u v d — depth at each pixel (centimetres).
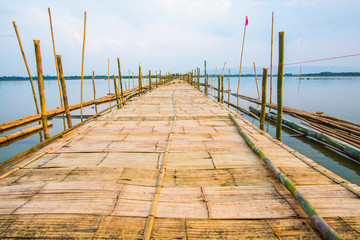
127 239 176
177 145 419
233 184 267
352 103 1530
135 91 2362
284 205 222
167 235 182
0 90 3928
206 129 543
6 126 794
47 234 182
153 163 334
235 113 754
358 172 445
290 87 3375
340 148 511
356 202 224
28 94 2859
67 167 315
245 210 215
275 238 179
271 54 600
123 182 270
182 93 1580
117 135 492
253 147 383
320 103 1546
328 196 235
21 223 195
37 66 464
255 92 2814
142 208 217
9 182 268
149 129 546
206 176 289
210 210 215
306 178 277
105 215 205
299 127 703
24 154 382
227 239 178
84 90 3631
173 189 254
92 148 402
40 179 277
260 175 291
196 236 182
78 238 177
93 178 280
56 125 888
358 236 179
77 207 216
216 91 2786
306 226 192
